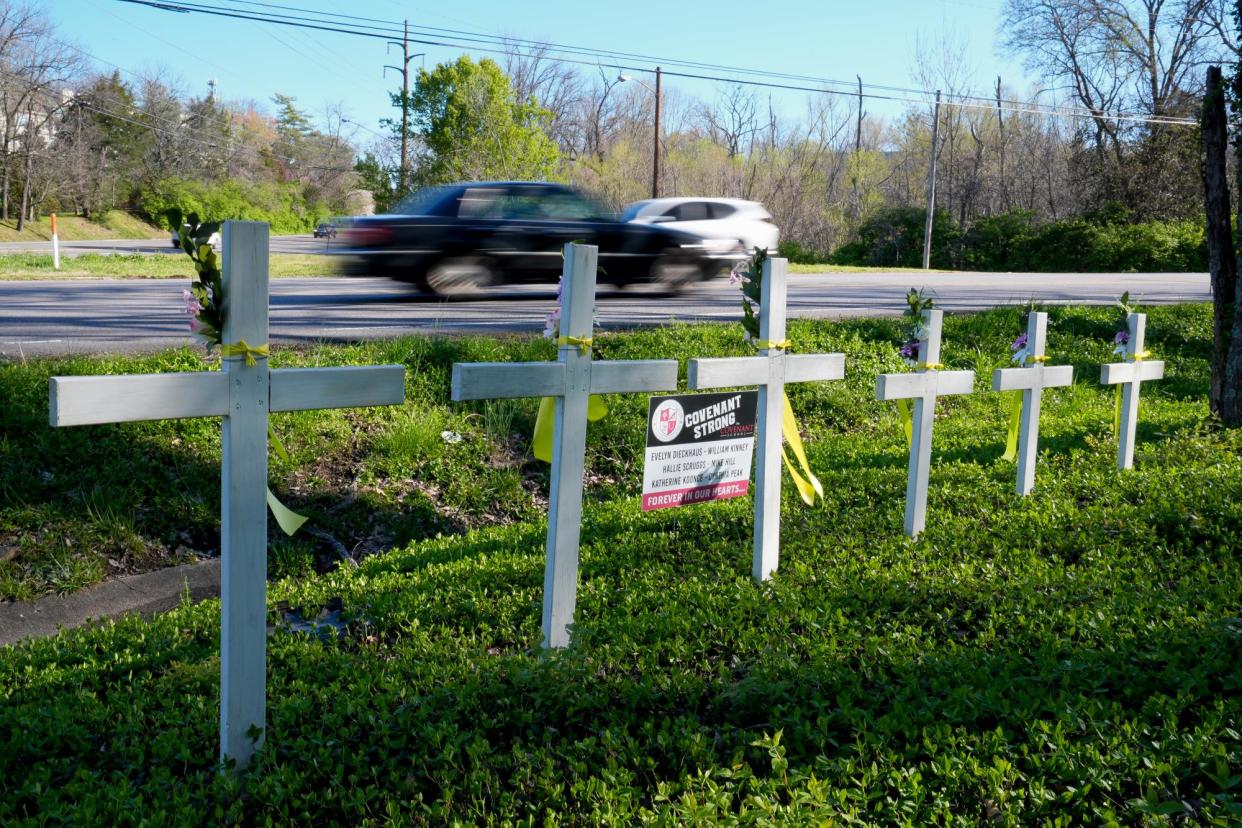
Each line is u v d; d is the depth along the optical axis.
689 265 15.63
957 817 2.77
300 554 7.00
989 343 13.88
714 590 4.91
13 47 58.41
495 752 3.26
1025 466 6.73
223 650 3.21
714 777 3.05
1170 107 47.78
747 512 6.48
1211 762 2.97
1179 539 5.70
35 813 3.01
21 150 59.25
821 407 10.70
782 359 5.04
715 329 11.44
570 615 4.27
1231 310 9.63
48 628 5.90
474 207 13.86
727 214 18.41
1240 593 4.60
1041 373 6.63
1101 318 15.55
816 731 3.26
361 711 3.46
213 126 76.12
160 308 12.87
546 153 41.56
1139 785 2.90
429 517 7.85
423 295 14.19
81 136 64.38
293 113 89.19
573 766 3.08
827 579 4.94
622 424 9.32
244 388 3.13
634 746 3.16
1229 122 9.53
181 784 3.09
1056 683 3.65
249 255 3.08
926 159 58.59
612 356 10.31
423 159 42.06
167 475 7.39
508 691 3.63
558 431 4.13
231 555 3.18
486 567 5.56
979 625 4.37
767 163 59.41
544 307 13.72
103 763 3.29
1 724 3.58
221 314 3.10
